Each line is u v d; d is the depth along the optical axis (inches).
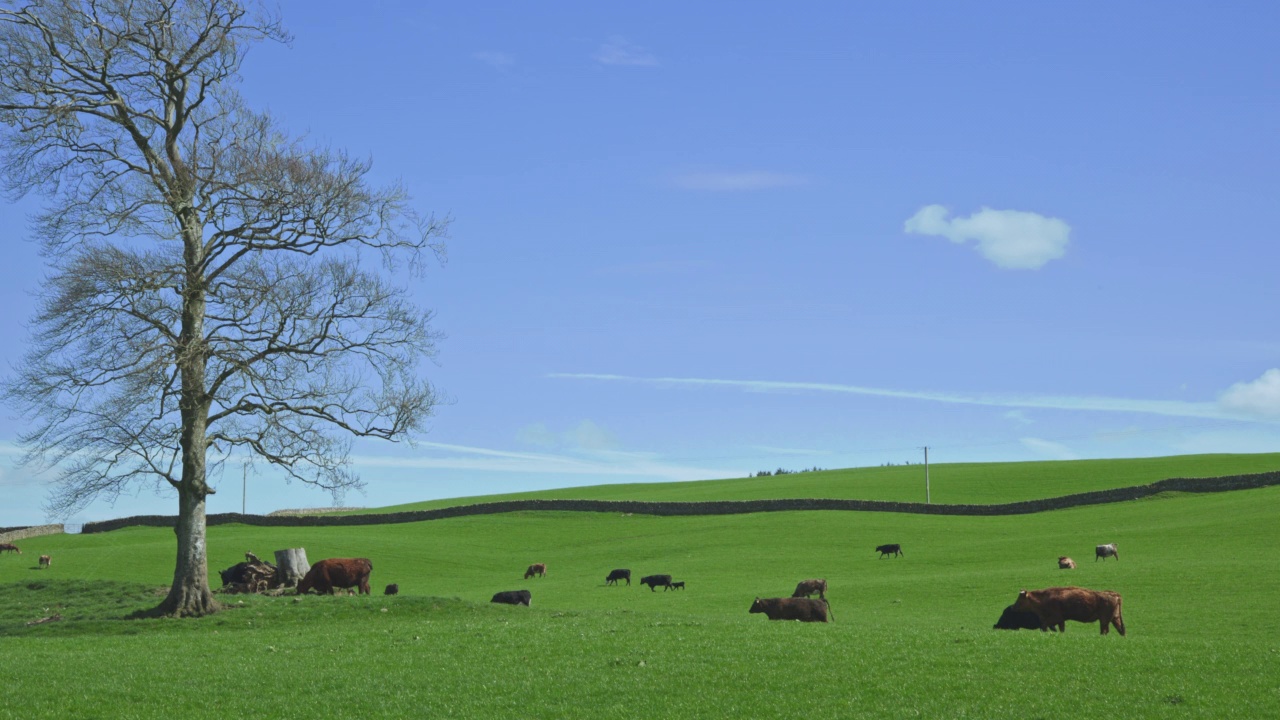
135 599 1615.4
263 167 1380.4
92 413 1336.1
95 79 1395.2
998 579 2135.8
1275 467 4313.5
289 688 917.2
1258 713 779.4
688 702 850.8
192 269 1384.1
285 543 3189.0
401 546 3225.9
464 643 1099.9
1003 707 811.4
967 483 4419.3
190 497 1424.7
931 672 913.5
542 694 884.0
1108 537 2812.5
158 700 879.7
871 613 1833.2
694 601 2106.3
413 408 1478.8
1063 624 1251.8
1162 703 810.8
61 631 1339.8
